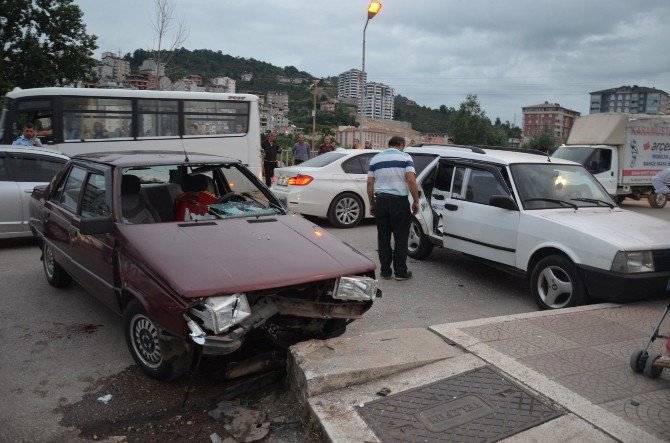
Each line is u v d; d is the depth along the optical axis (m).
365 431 3.08
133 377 4.07
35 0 27.42
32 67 27.59
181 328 3.45
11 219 8.17
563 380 3.67
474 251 6.75
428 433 3.05
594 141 16.25
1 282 6.48
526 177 6.47
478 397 3.43
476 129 80.38
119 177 4.72
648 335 4.55
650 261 5.24
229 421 3.51
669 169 7.23
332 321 4.46
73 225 5.11
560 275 5.68
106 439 3.29
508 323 4.76
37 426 3.39
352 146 18.08
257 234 4.43
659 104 141.88
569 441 2.98
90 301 5.80
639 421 3.17
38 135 12.21
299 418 3.49
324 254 4.25
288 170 10.77
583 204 6.44
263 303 3.76
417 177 8.00
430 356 3.94
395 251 6.89
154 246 3.99
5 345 4.60
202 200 5.12
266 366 3.95
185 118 13.30
